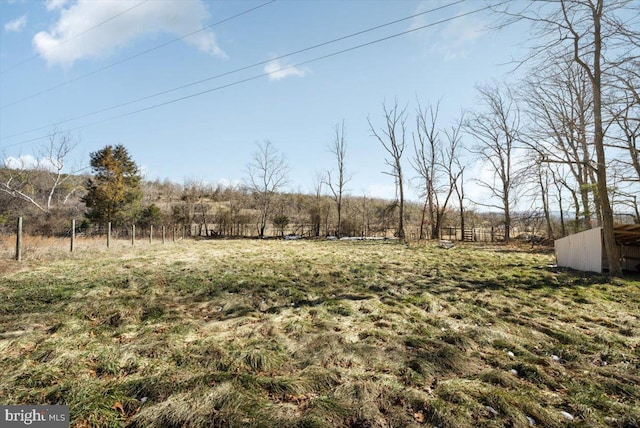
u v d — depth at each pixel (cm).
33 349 360
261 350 360
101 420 239
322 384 297
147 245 1655
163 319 468
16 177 2691
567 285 788
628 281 855
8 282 645
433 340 405
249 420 240
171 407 249
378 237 2891
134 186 2886
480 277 873
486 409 260
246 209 3916
